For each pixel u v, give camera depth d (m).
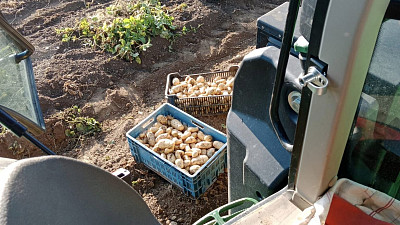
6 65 1.88
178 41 4.74
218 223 1.87
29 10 5.21
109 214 1.28
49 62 4.38
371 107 1.18
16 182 1.01
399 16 0.92
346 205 1.26
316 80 1.05
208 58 4.59
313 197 1.33
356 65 0.99
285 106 1.67
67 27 4.88
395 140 1.22
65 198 1.13
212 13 5.14
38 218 1.00
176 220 3.05
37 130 1.97
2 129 3.56
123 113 3.95
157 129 3.44
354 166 1.33
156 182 3.32
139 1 5.16
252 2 5.52
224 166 3.28
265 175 1.76
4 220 0.91
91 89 4.12
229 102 3.67
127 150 3.56
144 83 4.23
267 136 1.85
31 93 2.15
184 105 3.67
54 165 1.16
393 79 1.10
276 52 1.70
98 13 5.05
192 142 3.31
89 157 3.52
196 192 3.07
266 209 1.44
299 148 1.28
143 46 4.43
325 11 0.96
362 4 0.89
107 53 4.52
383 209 1.26
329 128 1.12
